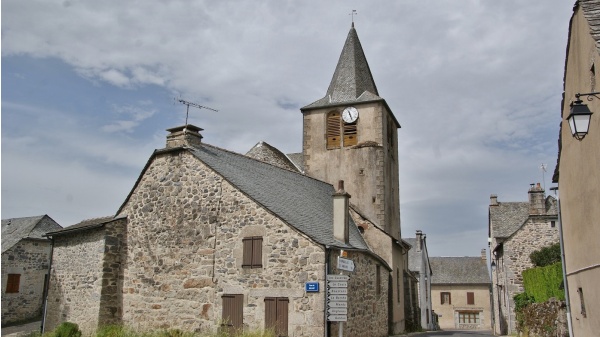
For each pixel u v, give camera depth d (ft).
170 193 57.52
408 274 91.81
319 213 61.57
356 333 53.01
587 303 38.86
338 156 83.82
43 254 87.76
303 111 88.07
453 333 97.96
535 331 69.00
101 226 59.11
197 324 52.21
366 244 70.90
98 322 55.88
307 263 47.70
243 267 50.83
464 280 182.60
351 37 93.97
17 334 66.23
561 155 44.78
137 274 57.57
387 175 83.56
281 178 67.82
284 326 47.44
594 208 35.29
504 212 111.55
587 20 32.91
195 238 54.54
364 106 84.28
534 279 73.26
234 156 64.54
